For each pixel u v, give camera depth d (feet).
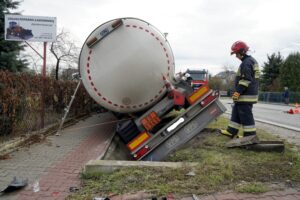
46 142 22.56
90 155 18.83
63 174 15.01
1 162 17.01
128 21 22.31
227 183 13.15
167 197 11.87
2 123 21.39
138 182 13.26
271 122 35.45
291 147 20.21
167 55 22.66
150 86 22.44
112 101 22.76
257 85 20.67
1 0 38.93
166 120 22.80
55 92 30.55
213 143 20.98
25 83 23.77
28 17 25.71
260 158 16.83
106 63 22.13
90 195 12.26
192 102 20.56
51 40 26.08
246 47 20.93
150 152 19.21
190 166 15.01
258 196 11.89
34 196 12.30
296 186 12.93
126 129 21.95
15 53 40.47
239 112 20.86
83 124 32.53
